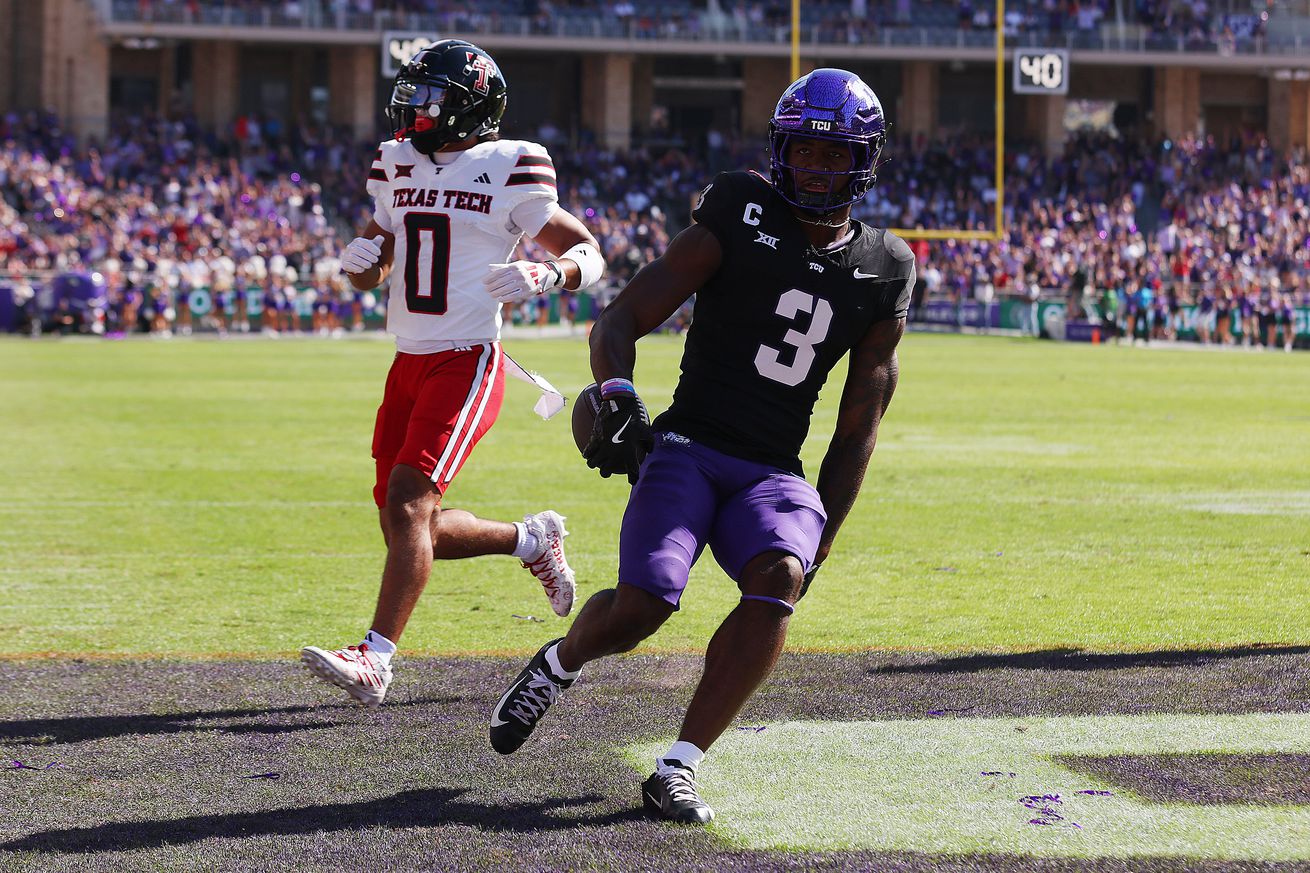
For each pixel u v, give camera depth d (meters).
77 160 148.12
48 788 14.27
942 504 34.97
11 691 17.91
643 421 12.91
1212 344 120.69
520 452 44.81
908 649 20.20
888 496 36.25
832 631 21.58
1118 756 15.19
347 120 168.12
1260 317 115.62
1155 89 174.75
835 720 16.62
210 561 27.23
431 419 16.97
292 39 160.00
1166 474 40.75
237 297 119.06
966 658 19.64
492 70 17.42
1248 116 184.12
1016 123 182.00
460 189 17.23
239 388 67.56
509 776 14.62
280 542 29.34
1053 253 139.50
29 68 160.12
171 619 22.25
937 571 26.61
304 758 15.26
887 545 29.38
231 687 18.17
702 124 184.50
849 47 165.62
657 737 15.95
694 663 19.34
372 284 17.91
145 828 13.14
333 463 42.03
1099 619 22.42
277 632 21.44
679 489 13.45
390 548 16.44
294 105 176.88
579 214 147.38
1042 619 22.44
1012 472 41.03
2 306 111.25
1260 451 46.41
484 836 12.90
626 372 13.10
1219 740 15.74
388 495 16.72
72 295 111.69
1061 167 165.75
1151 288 123.88
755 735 16.03
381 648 15.71
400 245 17.53
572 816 13.42
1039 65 156.88
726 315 13.65
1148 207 162.25
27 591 24.33
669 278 13.47
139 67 174.50
